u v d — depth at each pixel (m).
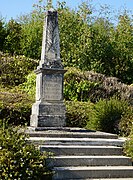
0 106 14.57
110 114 14.05
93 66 23.92
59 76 12.24
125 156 10.05
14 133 8.63
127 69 25.05
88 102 17.83
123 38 25.95
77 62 24.00
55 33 12.41
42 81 12.08
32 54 26.41
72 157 9.43
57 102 12.16
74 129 12.14
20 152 7.95
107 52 25.03
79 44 24.33
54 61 12.23
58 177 8.77
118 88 20.20
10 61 21.50
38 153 8.36
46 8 26.23
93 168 9.20
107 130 13.90
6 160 7.73
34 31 26.81
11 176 7.58
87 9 25.58
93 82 19.69
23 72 21.12
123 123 13.55
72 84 19.22
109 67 24.91
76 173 8.94
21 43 26.98
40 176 7.96
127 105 14.62
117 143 10.48
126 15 27.27
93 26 25.83
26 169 7.76
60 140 10.02
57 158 9.24
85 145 10.20
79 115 15.49
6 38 27.23
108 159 9.69
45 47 12.30
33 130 11.45
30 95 17.44
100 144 10.35
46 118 11.93
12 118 14.66
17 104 15.03
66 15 25.16
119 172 9.28
